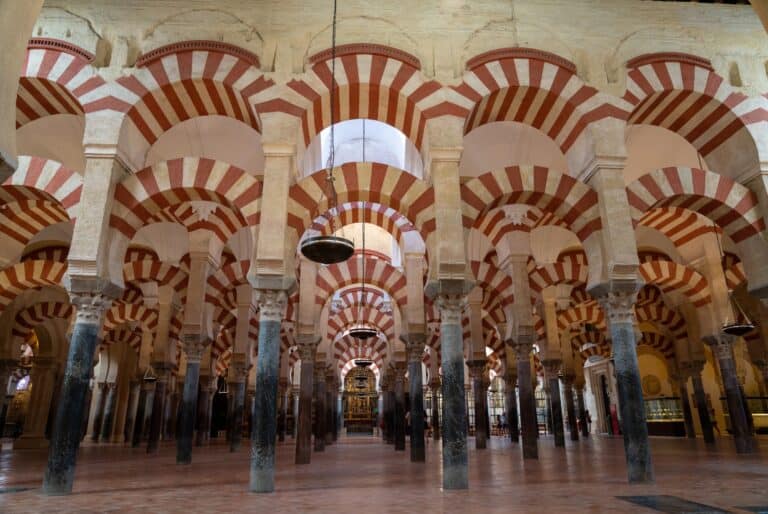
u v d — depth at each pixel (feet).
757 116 28.45
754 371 59.41
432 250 24.50
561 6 29.35
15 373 86.74
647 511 14.71
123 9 27.45
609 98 27.40
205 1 27.86
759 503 15.88
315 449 44.91
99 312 23.25
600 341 67.51
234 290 51.67
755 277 27.63
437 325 64.85
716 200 27.53
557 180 26.25
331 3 28.17
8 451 47.03
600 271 25.21
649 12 29.71
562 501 16.72
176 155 38.34
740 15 30.30
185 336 34.60
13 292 38.81
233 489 20.61
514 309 37.17
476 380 44.75
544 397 99.55
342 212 41.11
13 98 9.82
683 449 39.78
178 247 45.52
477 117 28.07
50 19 26.89
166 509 16.06
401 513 14.93
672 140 39.27
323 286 45.44
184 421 33.01
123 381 71.87
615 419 73.20
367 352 94.48
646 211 26.68
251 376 69.62
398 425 48.21
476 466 28.07
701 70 28.68
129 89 25.82
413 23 28.14
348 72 26.58
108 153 24.72
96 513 15.44
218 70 26.16
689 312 51.37
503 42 28.25
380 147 48.32
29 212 34.78
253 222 24.63
